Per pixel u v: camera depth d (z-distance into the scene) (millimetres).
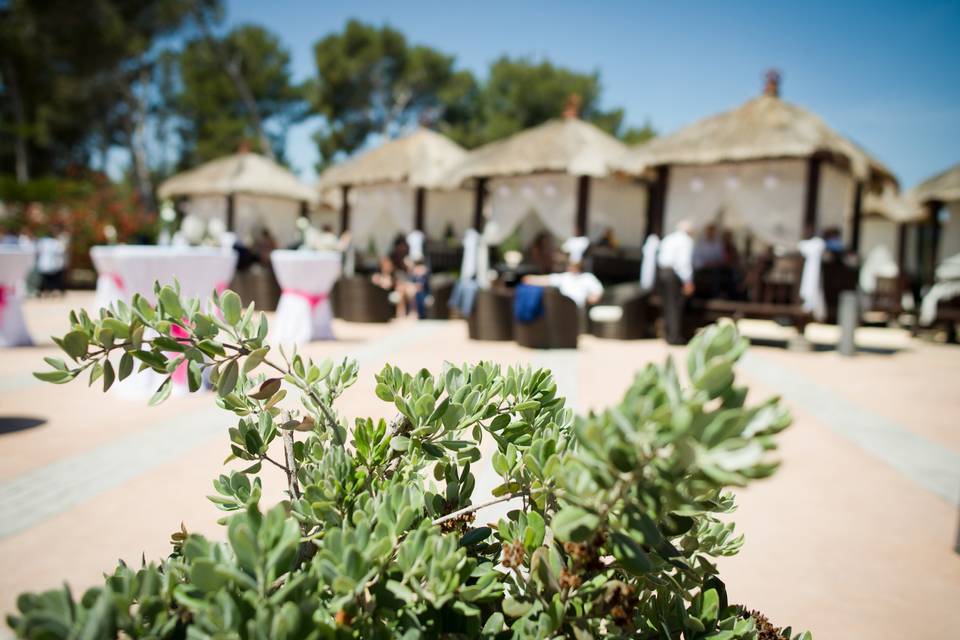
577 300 11844
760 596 2555
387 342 10062
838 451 4895
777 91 13195
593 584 1032
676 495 827
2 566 2545
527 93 41562
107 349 991
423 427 1197
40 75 35312
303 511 1130
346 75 41438
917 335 15117
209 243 21812
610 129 43094
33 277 16531
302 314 9586
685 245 11148
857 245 14531
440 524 1210
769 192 12227
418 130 20609
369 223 20109
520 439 1288
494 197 16750
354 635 909
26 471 3725
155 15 34719
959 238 16672
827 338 14438
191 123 41250
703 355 788
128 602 843
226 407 1291
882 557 2963
